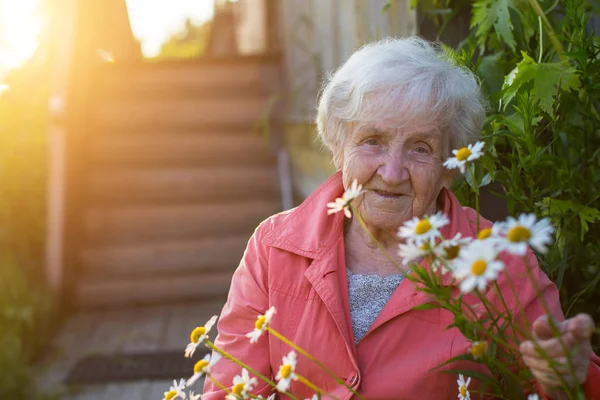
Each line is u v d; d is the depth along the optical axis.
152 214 5.29
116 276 5.05
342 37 4.29
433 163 1.54
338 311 1.53
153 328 4.45
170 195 5.46
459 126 1.58
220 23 10.66
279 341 1.59
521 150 1.75
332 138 1.64
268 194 5.59
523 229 1.02
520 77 1.68
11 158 4.74
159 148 5.63
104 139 5.64
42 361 3.92
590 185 1.84
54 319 4.51
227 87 5.98
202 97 5.96
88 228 5.20
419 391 1.48
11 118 4.79
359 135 1.55
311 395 1.57
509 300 1.45
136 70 5.86
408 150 1.54
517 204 1.95
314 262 1.60
